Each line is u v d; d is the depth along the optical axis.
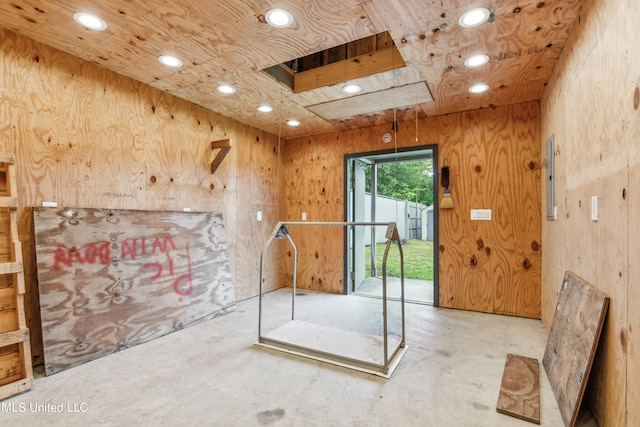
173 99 3.29
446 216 3.81
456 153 3.77
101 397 1.90
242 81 2.97
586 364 1.56
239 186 4.12
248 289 4.25
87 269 2.44
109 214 2.67
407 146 4.07
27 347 1.99
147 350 2.57
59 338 2.21
